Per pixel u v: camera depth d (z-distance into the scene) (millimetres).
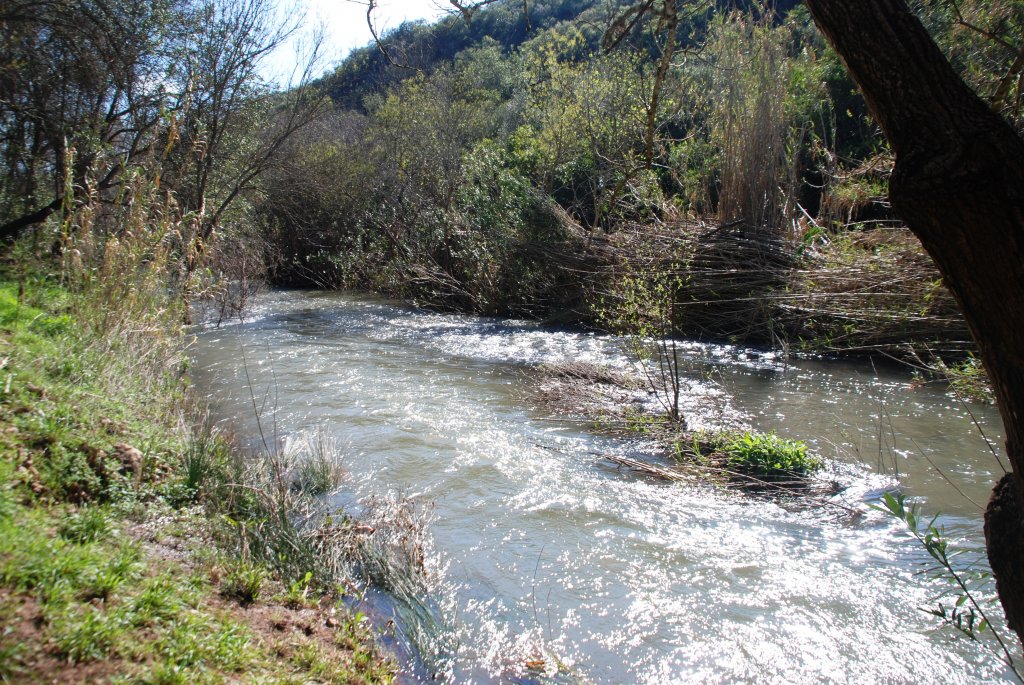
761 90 13234
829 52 15531
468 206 18203
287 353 11930
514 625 4199
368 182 23375
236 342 12875
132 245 8195
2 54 11758
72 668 2803
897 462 6738
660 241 13648
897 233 12117
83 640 2932
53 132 12781
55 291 10250
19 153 13070
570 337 13414
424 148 23297
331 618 4082
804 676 3725
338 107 26891
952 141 2131
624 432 7723
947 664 3793
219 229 15914
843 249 12406
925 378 9852
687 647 3975
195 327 14531
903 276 10977
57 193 12523
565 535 5312
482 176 18562
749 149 13227
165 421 6512
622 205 15859
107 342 7324
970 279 2193
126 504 4609
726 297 12719
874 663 3820
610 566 4852
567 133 18797
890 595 4465
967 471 6488
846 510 5688
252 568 4344
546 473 6547
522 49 23344
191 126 14508
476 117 25078
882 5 2191
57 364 6379
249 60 15031
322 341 13094
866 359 11133
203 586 3922
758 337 12555
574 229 15406
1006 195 2072
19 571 3207
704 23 14625
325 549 4910
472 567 4848
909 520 3297
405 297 19125
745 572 4773
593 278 14234
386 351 12180
